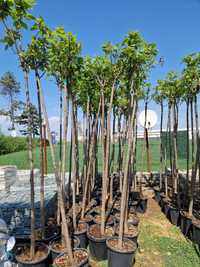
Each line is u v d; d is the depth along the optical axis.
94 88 3.85
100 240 3.01
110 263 2.75
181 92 4.22
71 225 3.38
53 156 2.49
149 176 7.07
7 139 20.89
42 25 2.30
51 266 2.80
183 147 9.66
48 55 2.49
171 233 3.96
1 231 2.56
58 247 2.84
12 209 4.64
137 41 2.64
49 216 4.05
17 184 7.45
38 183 7.58
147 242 3.61
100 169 8.59
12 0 1.89
